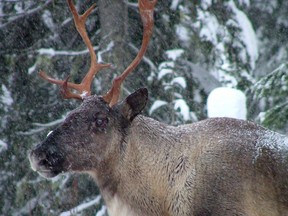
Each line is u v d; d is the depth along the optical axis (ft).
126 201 58.39
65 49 93.66
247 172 55.42
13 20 94.22
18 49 94.43
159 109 92.53
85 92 60.34
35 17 94.07
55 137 56.54
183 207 56.90
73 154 56.65
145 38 61.21
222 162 56.08
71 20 93.15
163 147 58.23
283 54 108.88
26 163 94.43
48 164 56.18
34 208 94.63
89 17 93.50
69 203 93.71
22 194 94.48
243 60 93.71
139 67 93.66
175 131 58.85
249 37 94.17
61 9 93.56
